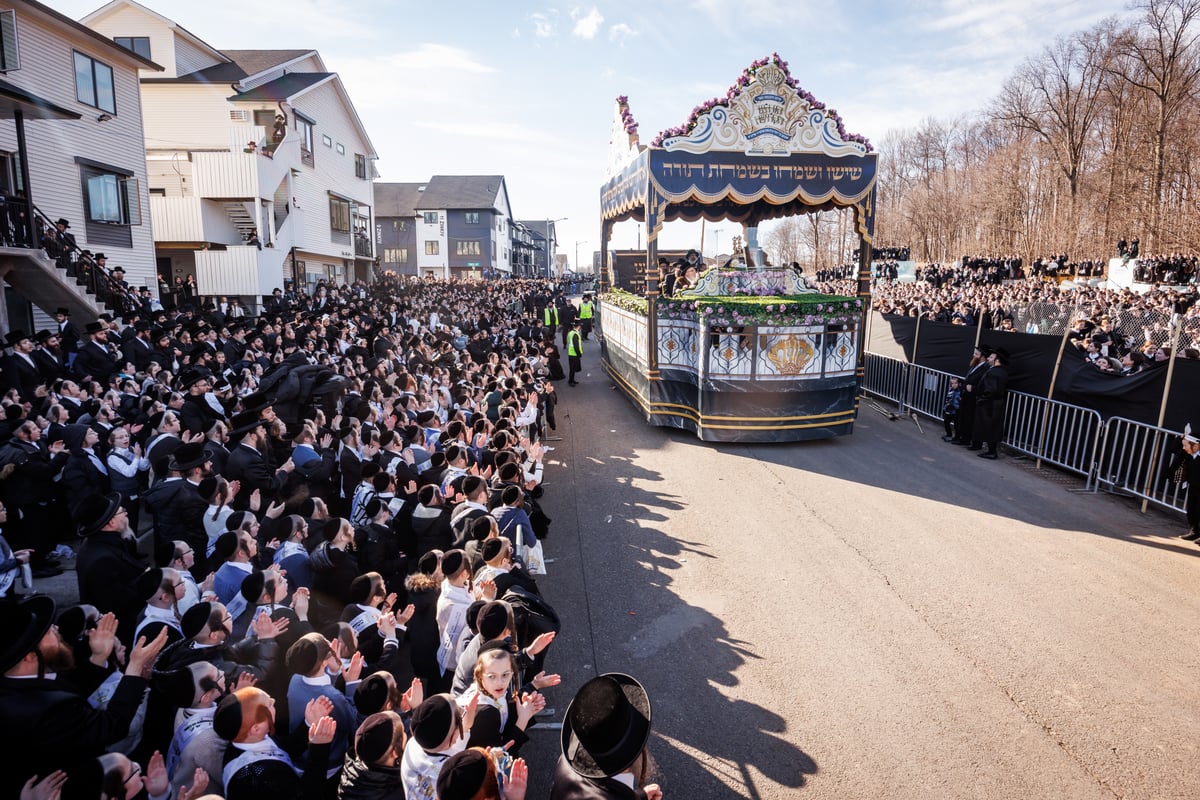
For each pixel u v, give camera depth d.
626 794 2.63
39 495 6.87
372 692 3.23
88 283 15.95
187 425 8.23
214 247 25.70
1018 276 40.69
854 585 6.73
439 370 12.40
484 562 4.75
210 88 27.50
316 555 4.91
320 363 11.98
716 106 12.16
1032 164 57.94
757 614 6.21
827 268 62.69
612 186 16.17
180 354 12.36
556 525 8.50
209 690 3.25
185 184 26.98
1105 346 13.11
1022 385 11.28
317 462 6.93
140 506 7.47
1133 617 6.03
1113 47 47.41
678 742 4.55
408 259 73.56
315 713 3.17
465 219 73.81
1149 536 7.82
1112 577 6.80
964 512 8.69
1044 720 4.71
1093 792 4.07
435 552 4.57
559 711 4.95
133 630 4.74
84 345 11.30
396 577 5.42
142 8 26.78
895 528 8.19
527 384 11.80
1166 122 43.25
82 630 3.85
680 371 12.88
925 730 4.63
